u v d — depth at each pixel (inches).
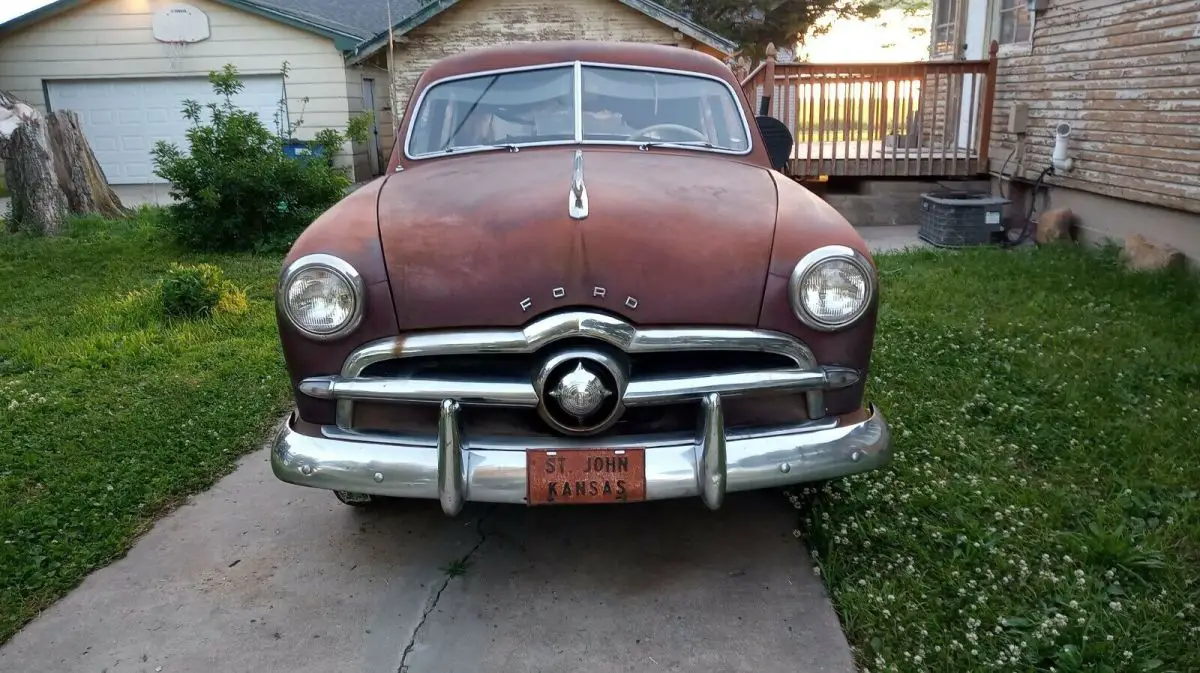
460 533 124.0
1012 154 338.3
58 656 97.8
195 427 160.2
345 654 97.4
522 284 96.4
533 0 580.7
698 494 97.3
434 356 97.7
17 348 213.3
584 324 93.4
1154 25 256.2
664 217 104.8
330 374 101.1
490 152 140.6
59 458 147.4
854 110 358.6
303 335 99.4
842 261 100.0
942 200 317.4
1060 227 305.4
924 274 260.1
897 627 96.5
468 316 96.4
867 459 102.6
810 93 353.7
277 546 121.3
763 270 99.7
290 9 645.9
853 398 105.0
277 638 100.5
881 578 106.9
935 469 133.3
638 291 96.3
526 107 147.1
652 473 96.6
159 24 609.0
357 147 641.0
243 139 344.8
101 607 107.1
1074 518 119.6
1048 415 151.6
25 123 385.1
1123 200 279.7
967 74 366.6
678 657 95.7
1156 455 134.5
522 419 100.7
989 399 159.8
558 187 112.3
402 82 591.8
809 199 116.3
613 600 106.7
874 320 103.6
